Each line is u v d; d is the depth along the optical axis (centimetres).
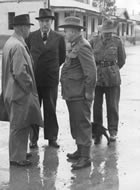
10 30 4412
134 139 740
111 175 561
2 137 755
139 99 1192
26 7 4294
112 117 720
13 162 597
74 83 571
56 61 677
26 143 598
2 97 601
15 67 559
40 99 691
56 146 687
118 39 709
